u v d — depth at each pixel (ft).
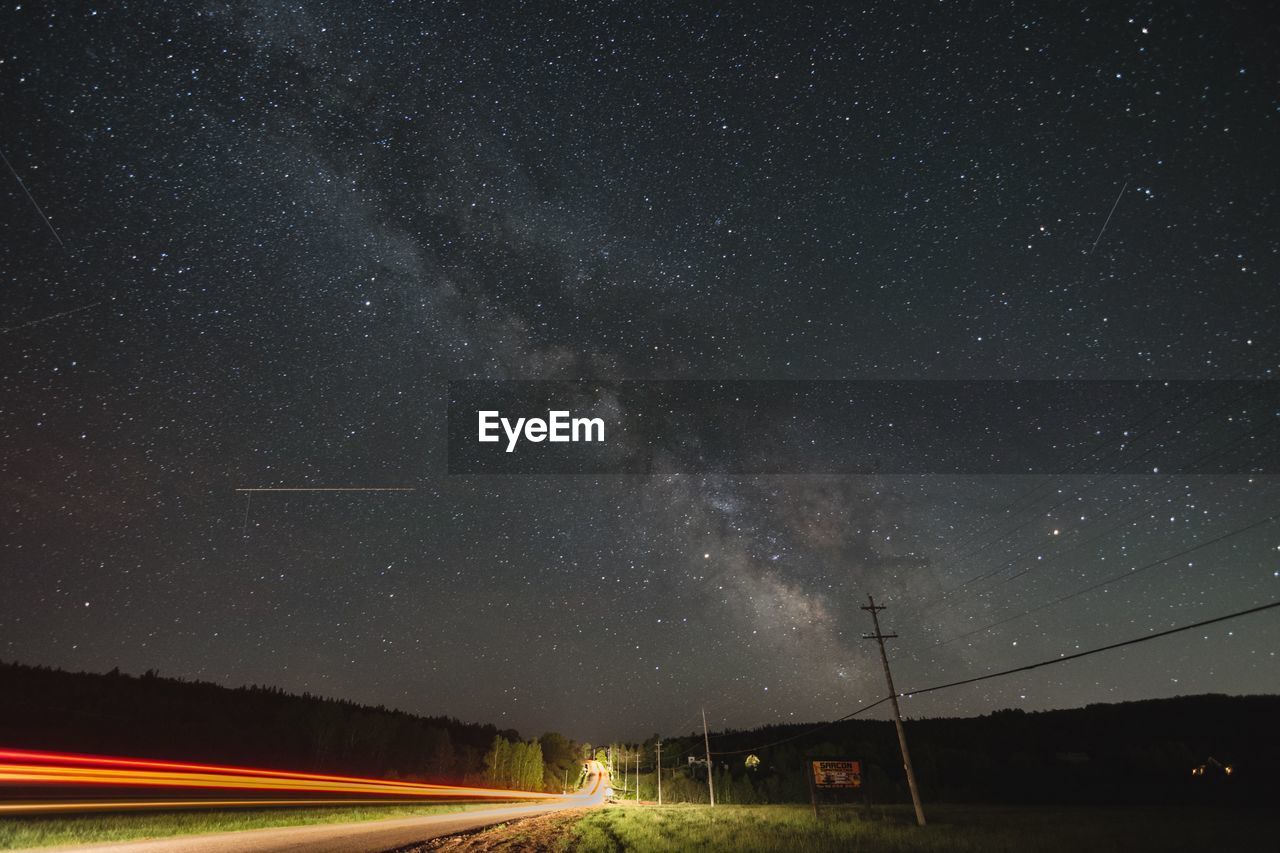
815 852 62.64
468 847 74.49
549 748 485.15
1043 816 106.01
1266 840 65.72
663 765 369.71
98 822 72.84
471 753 309.22
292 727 229.04
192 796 130.62
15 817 74.54
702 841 75.05
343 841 74.59
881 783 168.86
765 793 203.00
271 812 105.40
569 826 111.96
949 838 71.05
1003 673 61.93
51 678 234.99
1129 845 62.69
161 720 220.23
